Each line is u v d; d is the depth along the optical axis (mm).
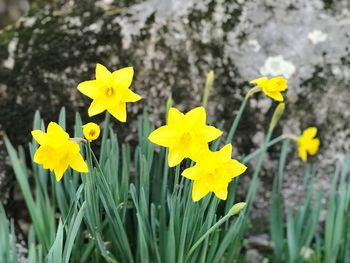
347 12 699
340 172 696
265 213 698
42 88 671
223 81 674
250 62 677
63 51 671
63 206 582
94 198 514
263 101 675
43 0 716
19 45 678
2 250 513
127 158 578
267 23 687
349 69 687
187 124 441
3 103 676
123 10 677
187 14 676
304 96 682
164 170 575
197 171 439
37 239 649
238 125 679
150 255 559
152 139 442
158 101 672
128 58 668
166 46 669
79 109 670
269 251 690
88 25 675
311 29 690
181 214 522
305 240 631
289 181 695
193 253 531
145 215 525
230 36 678
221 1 685
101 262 579
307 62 683
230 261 580
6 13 1140
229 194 547
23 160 628
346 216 610
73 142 446
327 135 691
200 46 673
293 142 687
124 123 670
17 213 687
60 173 451
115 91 461
